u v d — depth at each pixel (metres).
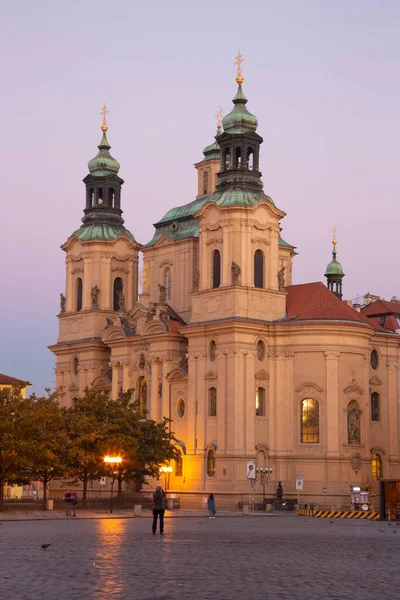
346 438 112.06
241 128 118.62
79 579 33.22
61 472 98.38
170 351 121.88
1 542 51.84
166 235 133.12
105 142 140.50
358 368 114.31
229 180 117.56
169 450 110.44
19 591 30.02
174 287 130.88
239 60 121.50
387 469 120.19
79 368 135.62
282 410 113.19
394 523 80.56
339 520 86.25
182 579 33.56
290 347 113.69
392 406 122.44
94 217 138.25
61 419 100.31
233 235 114.38
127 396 113.12
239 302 112.88
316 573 35.97
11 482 97.19
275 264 116.94
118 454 102.88
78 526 70.19
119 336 129.25
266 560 41.25
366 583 32.88
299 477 99.56
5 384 170.88
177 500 108.94
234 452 109.75
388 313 130.88
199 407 115.06
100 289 135.62
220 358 112.94
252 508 103.69
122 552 44.75
